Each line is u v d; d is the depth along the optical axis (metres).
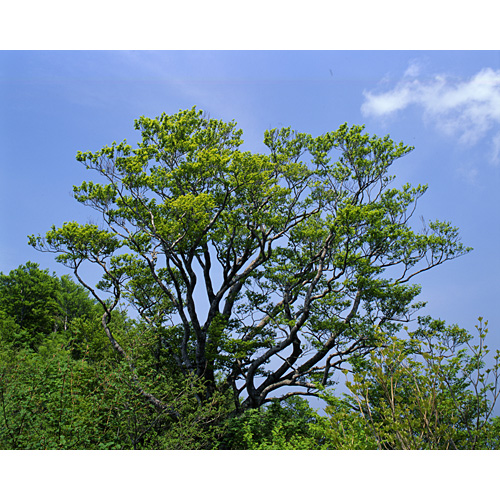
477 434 4.72
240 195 13.17
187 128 13.99
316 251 15.07
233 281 14.23
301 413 12.30
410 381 4.91
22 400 7.07
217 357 13.25
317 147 14.99
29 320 28.23
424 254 14.60
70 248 12.36
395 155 14.59
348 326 13.01
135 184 12.10
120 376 8.05
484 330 5.03
